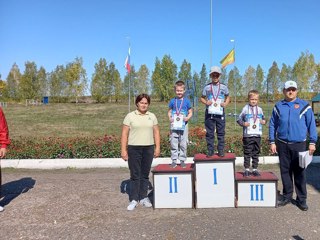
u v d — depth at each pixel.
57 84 68.00
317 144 10.20
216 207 6.03
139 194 6.30
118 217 5.69
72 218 5.68
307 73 54.31
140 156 6.14
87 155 10.10
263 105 46.91
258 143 6.32
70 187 7.51
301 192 5.88
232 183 5.98
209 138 6.38
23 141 11.50
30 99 66.12
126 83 68.38
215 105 6.26
